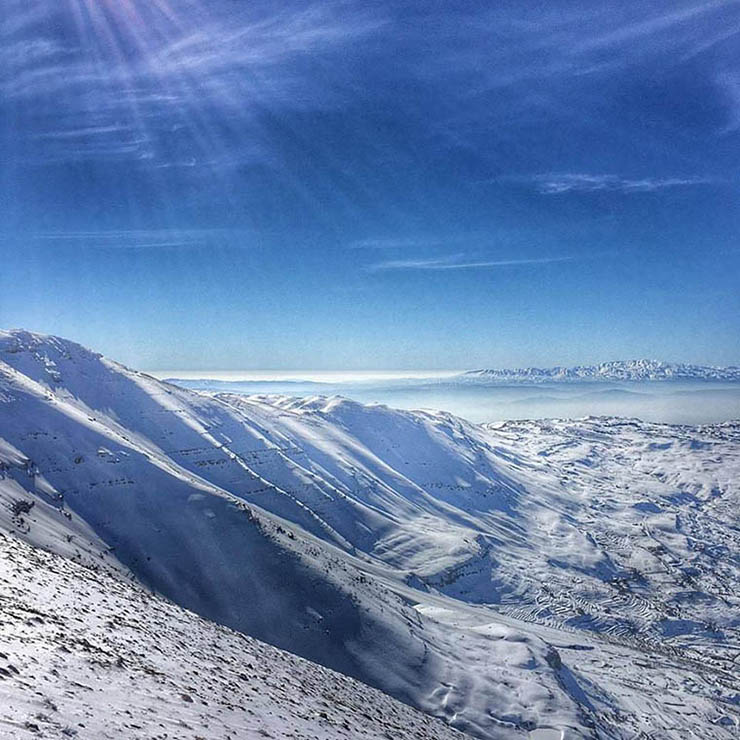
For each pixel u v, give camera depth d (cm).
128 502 10725
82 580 3269
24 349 17412
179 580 9044
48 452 11125
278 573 9444
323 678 3684
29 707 1079
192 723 1418
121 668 1650
